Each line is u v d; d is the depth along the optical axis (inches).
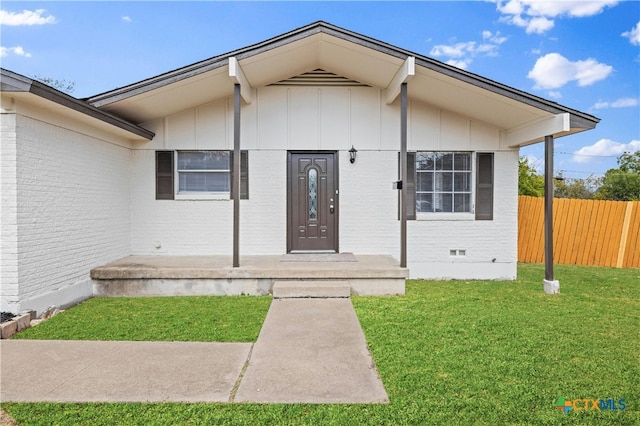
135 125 281.0
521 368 136.3
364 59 267.7
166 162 306.5
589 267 388.2
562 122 244.7
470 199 317.1
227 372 132.1
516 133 300.2
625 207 394.9
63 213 221.0
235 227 251.9
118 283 248.5
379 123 311.4
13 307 185.6
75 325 185.5
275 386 122.1
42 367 135.8
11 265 185.8
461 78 249.9
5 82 171.8
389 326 181.6
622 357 147.1
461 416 106.1
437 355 147.2
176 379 126.7
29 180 194.5
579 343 161.3
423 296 246.2
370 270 247.6
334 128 310.7
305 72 308.7
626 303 231.9
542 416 106.7
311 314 201.3
